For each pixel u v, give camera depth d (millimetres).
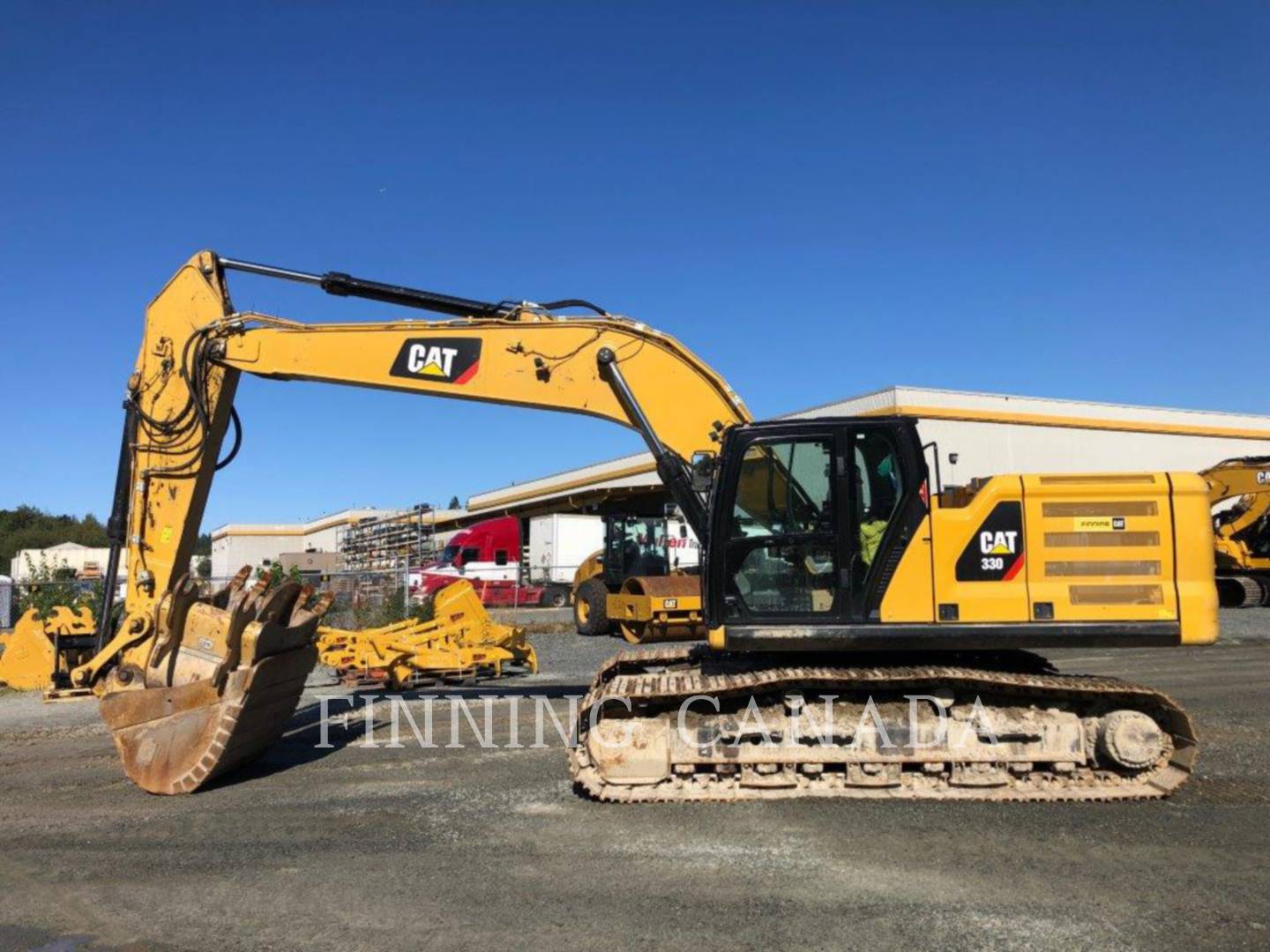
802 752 6547
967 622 6578
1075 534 6609
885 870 5152
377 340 8406
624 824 6082
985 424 26969
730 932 4395
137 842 5906
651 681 6914
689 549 23547
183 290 8422
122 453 8359
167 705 7109
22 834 6117
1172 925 4398
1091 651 15281
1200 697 10586
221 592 8148
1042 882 4941
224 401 8500
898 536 6684
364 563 32844
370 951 4273
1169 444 30797
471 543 32219
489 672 13703
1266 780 6977
